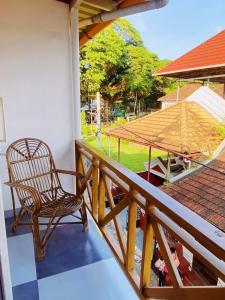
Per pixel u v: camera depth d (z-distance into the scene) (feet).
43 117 8.54
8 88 7.79
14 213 7.38
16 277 5.68
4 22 7.36
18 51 7.71
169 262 3.58
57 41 8.25
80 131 9.30
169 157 16.11
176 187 13.00
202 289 2.87
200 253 2.74
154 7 6.87
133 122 19.83
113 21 9.84
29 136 8.43
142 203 4.18
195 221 2.88
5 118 7.93
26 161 8.10
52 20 8.03
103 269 6.04
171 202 3.45
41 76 8.21
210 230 2.68
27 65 7.93
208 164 13.53
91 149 7.32
